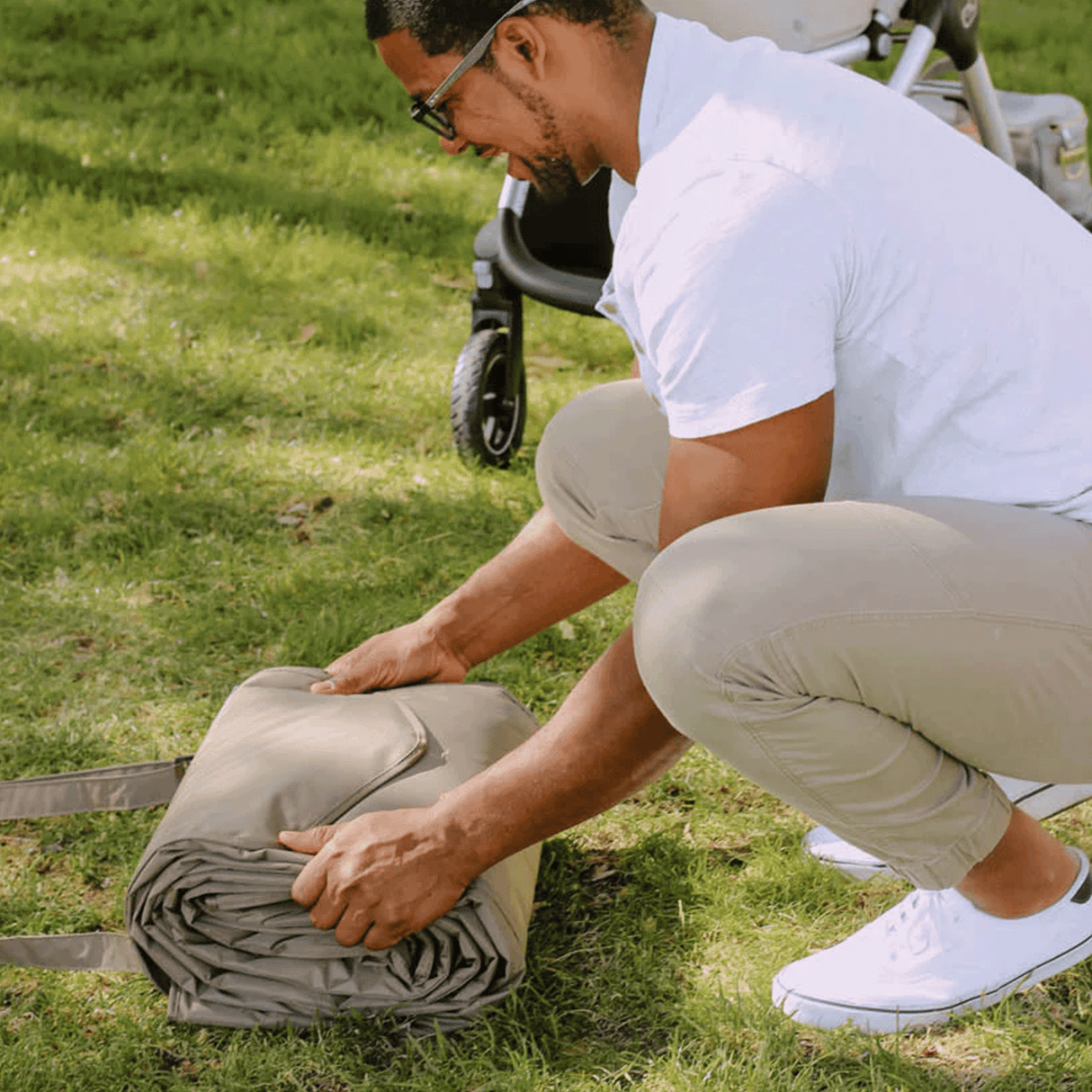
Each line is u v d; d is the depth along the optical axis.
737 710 1.65
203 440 3.88
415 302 4.99
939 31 3.65
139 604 3.12
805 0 3.26
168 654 2.93
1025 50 8.59
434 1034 1.92
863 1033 1.91
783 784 1.70
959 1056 1.87
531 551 2.35
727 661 1.63
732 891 2.22
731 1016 1.93
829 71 1.70
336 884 1.83
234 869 1.88
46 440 3.78
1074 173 4.64
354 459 3.85
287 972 1.91
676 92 1.66
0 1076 1.85
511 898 1.95
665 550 1.71
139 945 1.95
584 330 4.84
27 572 3.22
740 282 1.55
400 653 2.34
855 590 1.62
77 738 2.62
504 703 2.28
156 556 3.31
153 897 1.90
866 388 1.69
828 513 1.66
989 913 1.92
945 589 1.62
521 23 1.63
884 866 2.23
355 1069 1.85
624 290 1.71
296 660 2.91
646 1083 1.84
